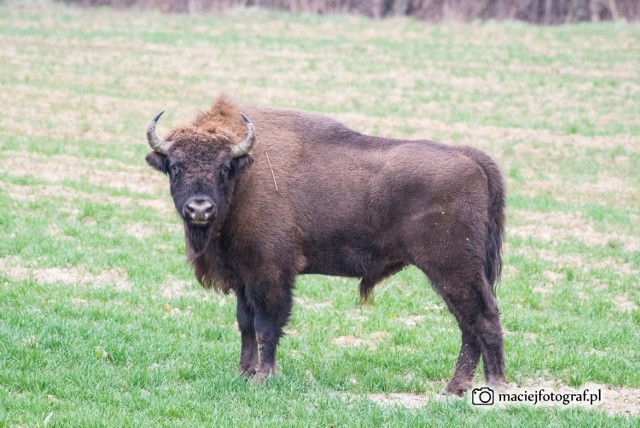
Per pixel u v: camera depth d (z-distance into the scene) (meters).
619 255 48.00
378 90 101.38
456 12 160.62
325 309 37.03
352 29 139.75
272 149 29.16
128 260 41.81
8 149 67.25
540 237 51.81
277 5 166.88
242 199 28.39
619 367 31.00
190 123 29.31
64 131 76.62
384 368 30.73
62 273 39.78
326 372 29.77
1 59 106.19
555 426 25.41
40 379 27.05
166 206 54.19
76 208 51.59
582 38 133.00
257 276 28.55
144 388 27.75
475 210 27.64
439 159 28.02
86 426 24.00
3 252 41.38
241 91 98.50
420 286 40.94
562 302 39.12
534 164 74.81
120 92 94.81
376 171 28.41
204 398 26.88
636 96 100.75
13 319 32.16
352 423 25.14
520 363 31.12
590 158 77.12
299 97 96.62
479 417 26.03
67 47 116.19
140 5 160.38
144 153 70.25
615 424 25.56
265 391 27.42
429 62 116.44
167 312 35.72
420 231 27.72
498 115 91.69
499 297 39.34
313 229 28.84
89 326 32.12
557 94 101.31
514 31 139.12
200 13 154.62
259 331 28.77
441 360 31.41
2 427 23.83
